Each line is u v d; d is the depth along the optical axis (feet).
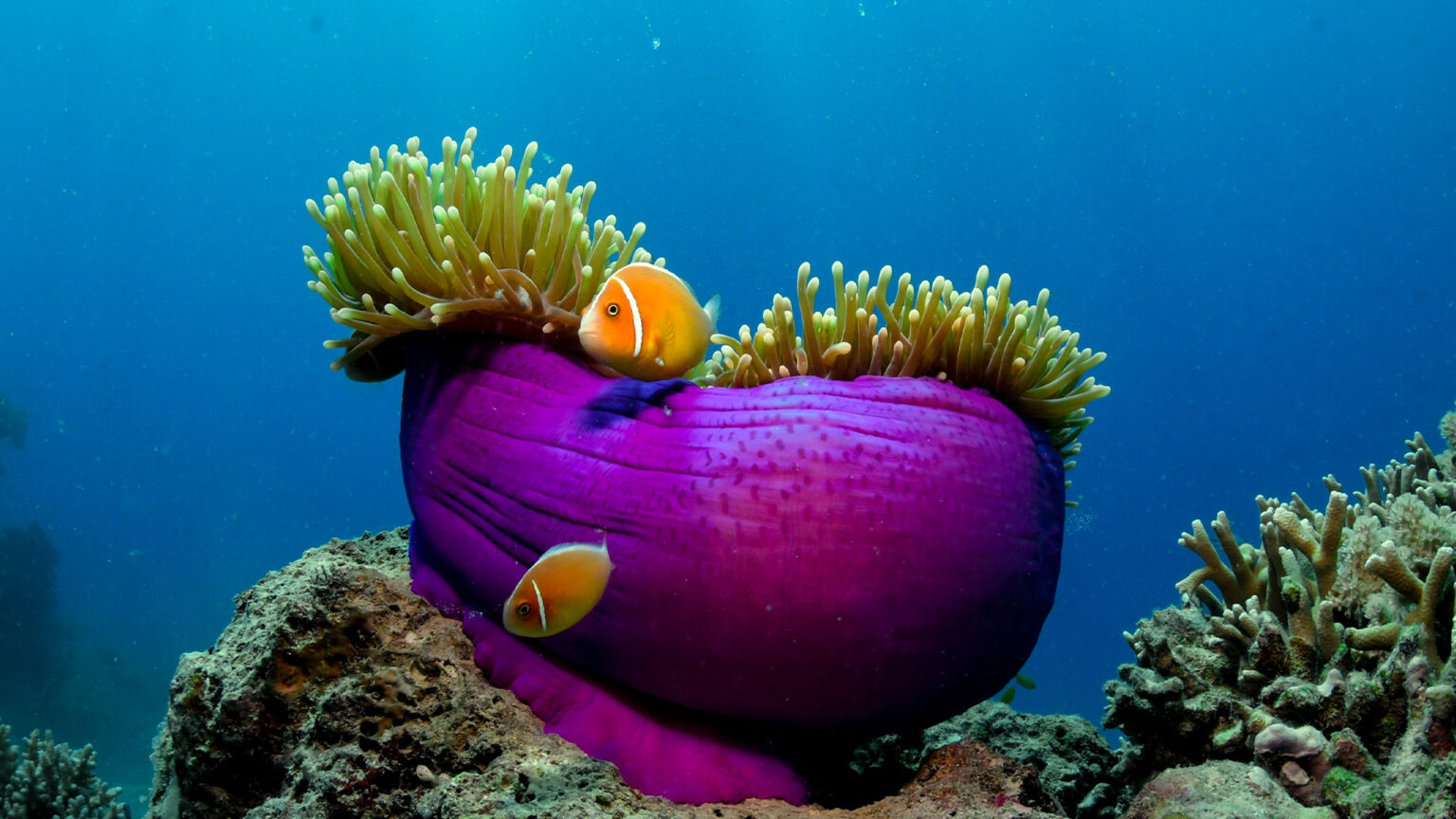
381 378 2.71
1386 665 2.00
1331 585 2.21
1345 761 1.94
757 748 2.15
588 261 2.47
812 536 2.04
